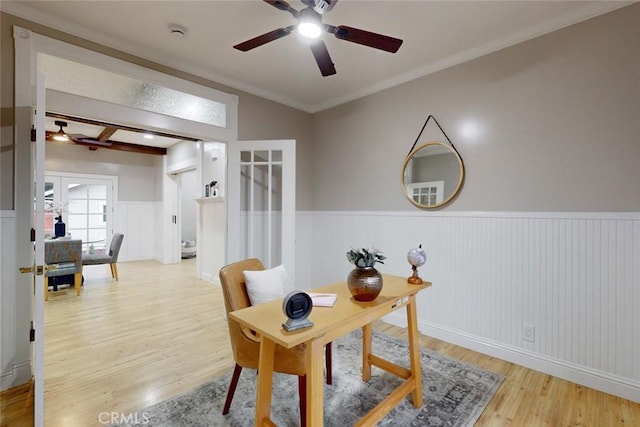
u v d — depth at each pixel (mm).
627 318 2041
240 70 3135
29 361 2197
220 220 4977
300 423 1760
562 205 2289
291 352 1628
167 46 2695
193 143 5918
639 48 2000
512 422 1809
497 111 2596
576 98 2227
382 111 3430
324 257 4039
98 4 2156
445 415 1856
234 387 1845
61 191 6543
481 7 2162
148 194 7613
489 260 2645
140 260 7402
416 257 2010
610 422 1816
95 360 2498
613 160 2090
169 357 2557
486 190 2662
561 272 2289
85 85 2562
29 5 2164
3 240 2113
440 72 2953
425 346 2803
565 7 2160
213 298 4227
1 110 2119
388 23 2350
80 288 4453
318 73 3197
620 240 2064
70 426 1739
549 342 2344
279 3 1690
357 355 2607
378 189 3471
